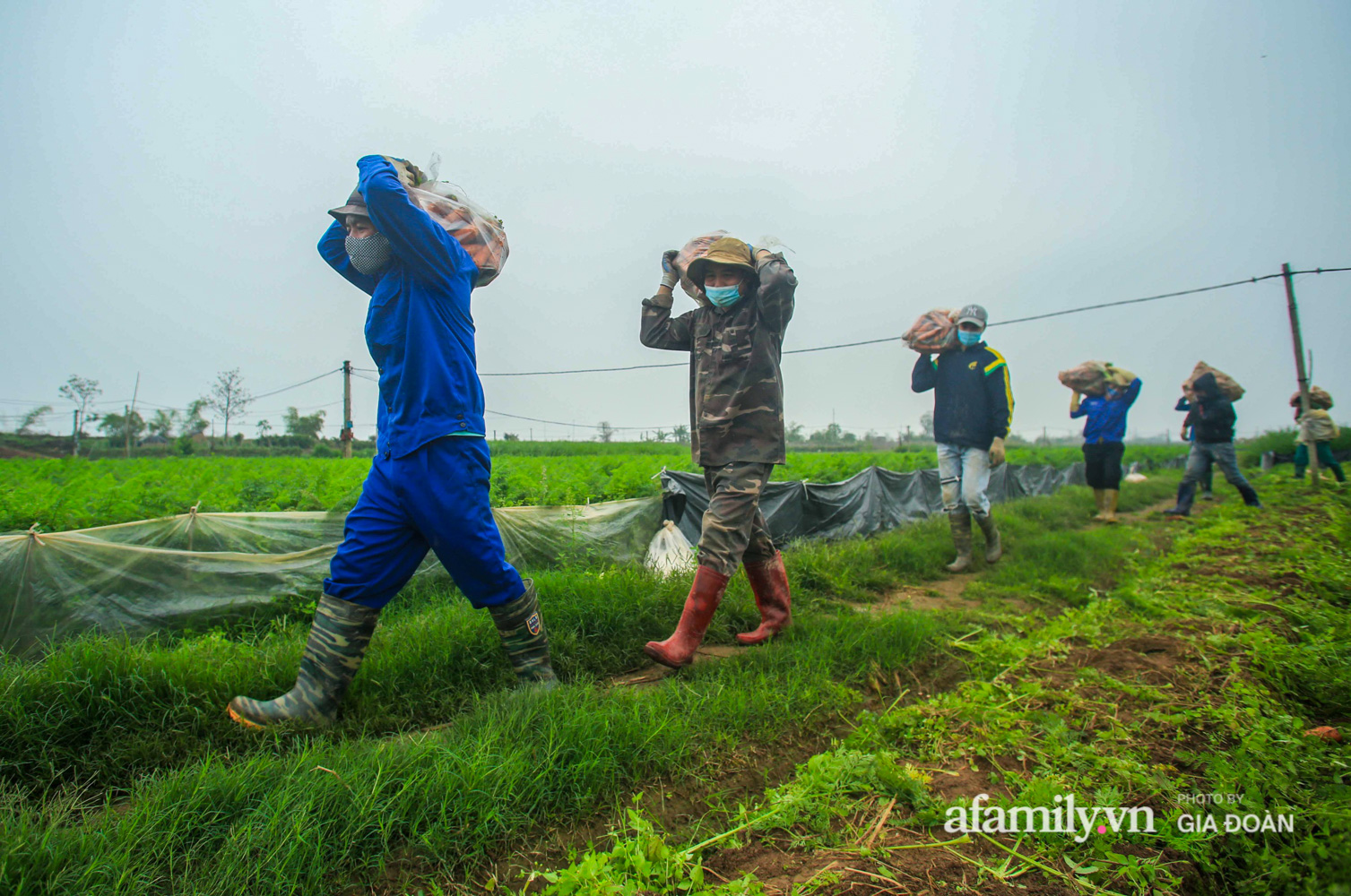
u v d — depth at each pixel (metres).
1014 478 14.24
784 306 3.51
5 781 2.19
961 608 4.84
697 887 1.70
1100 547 6.69
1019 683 3.16
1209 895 1.76
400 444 2.63
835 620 4.08
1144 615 4.48
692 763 2.37
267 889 1.67
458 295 2.76
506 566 2.83
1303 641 3.72
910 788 2.17
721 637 4.00
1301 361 12.95
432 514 2.62
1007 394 6.20
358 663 2.66
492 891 1.75
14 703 2.35
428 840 1.84
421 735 2.53
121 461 20.52
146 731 2.47
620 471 9.62
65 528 5.64
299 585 4.12
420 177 2.97
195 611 3.80
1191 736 2.57
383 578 2.66
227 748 2.43
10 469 14.82
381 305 2.72
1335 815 1.86
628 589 4.11
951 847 1.94
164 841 1.76
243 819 1.85
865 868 1.83
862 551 6.19
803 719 2.72
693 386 3.86
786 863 1.88
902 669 3.43
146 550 3.76
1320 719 2.85
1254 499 9.94
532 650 2.93
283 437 57.53
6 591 3.39
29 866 1.59
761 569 3.87
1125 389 10.05
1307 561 5.67
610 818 2.08
